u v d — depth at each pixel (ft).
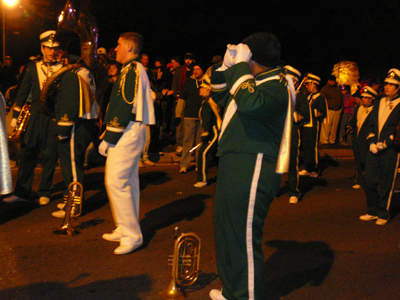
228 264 11.12
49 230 17.47
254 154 10.45
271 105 9.93
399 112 19.06
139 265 14.37
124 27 60.80
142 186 25.59
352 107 44.37
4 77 38.37
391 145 19.25
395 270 14.70
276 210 21.81
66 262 14.46
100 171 28.35
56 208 20.34
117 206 15.14
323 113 29.81
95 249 15.62
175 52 63.57
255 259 10.80
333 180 29.53
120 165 14.85
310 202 23.56
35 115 20.25
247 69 10.14
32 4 51.98
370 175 20.04
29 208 20.26
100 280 13.24
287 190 26.02
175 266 12.37
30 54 55.06
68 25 18.80
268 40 10.56
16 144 25.09
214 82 11.16
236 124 10.57
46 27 53.42
